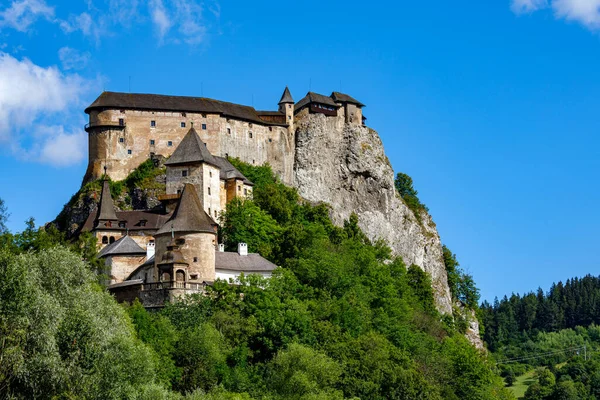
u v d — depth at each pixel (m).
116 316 108.00
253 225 191.62
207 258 156.75
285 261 179.50
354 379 133.62
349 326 154.25
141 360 101.94
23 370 88.44
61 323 95.25
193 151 195.38
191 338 129.00
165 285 150.38
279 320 140.88
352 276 176.75
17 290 92.94
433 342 173.25
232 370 129.50
